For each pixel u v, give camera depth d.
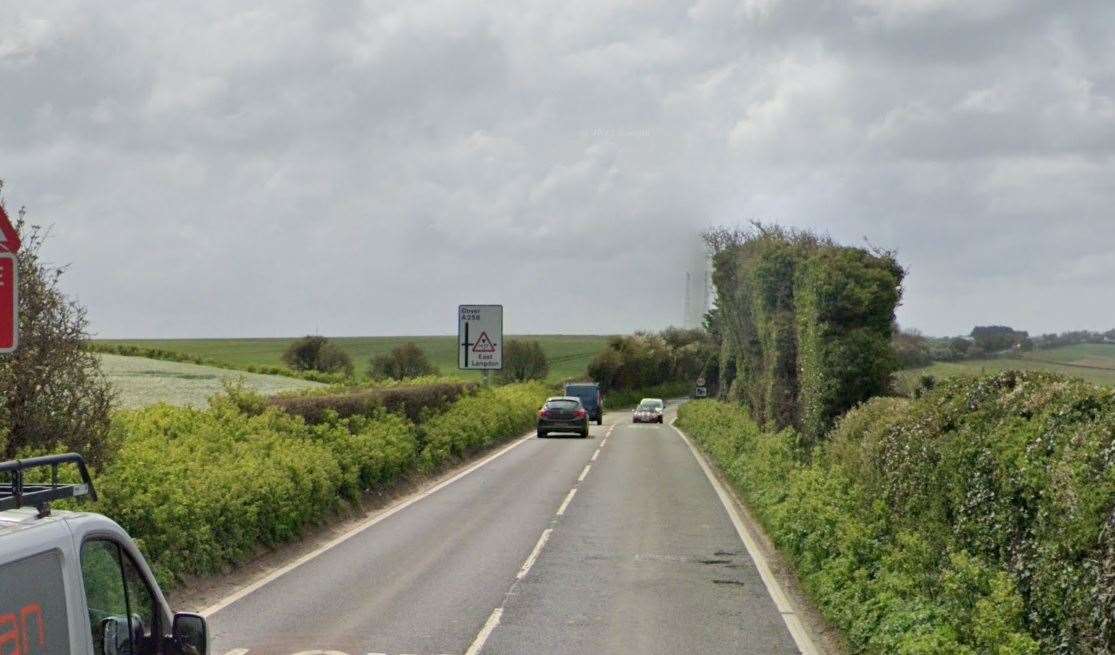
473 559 15.85
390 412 29.72
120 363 64.75
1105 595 7.15
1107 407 8.64
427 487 25.70
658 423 62.38
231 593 13.30
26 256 12.62
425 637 11.21
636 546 17.09
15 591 4.38
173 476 14.17
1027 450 9.12
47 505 5.07
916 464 12.20
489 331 49.31
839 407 20.09
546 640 11.18
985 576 9.05
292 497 17.09
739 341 35.16
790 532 15.05
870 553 12.10
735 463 25.28
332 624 11.69
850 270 20.42
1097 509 7.50
